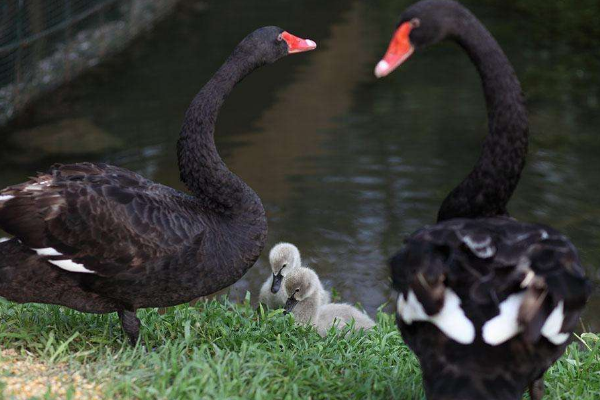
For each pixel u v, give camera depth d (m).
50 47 20.33
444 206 6.16
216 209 7.20
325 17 24.89
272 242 13.03
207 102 7.25
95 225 6.40
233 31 23.41
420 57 22.28
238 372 6.46
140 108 18.36
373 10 25.72
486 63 5.90
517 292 4.86
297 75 20.72
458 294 4.89
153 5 24.58
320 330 9.37
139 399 6.01
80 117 17.89
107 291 6.68
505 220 5.47
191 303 10.54
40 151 16.30
